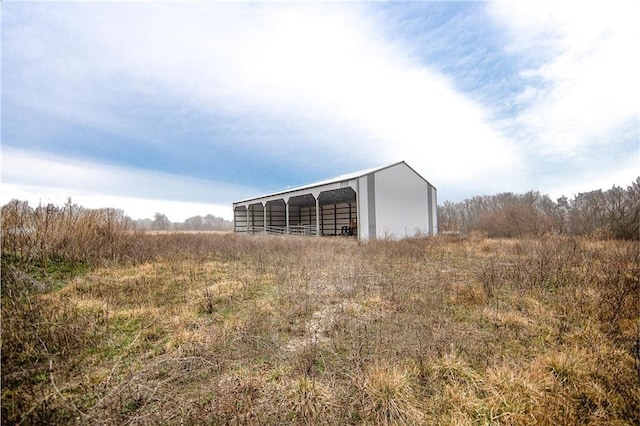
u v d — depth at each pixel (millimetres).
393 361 2768
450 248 10938
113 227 7840
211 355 2871
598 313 3988
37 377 2418
